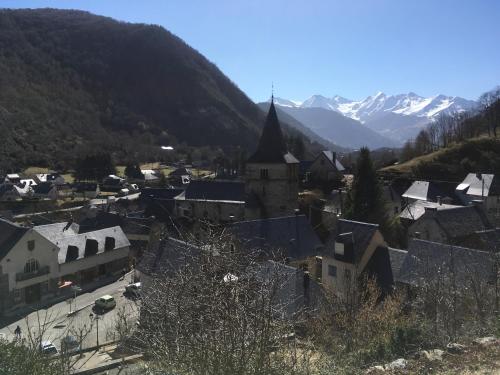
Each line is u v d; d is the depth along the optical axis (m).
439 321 15.80
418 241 31.09
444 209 46.56
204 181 63.22
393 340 13.34
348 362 11.64
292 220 39.97
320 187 75.50
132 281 46.28
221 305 7.49
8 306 38.91
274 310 8.28
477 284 19.31
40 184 104.12
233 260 8.55
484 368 9.98
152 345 8.84
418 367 10.46
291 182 50.75
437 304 17.09
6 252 39.25
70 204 94.25
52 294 42.75
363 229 32.50
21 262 40.31
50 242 42.91
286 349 9.00
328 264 33.06
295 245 37.81
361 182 47.50
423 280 22.14
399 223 53.25
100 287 45.81
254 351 7.48
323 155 78.69
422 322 15.26
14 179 113.00
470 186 74.38
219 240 9.55
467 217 46.66
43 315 36.75
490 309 16.75
